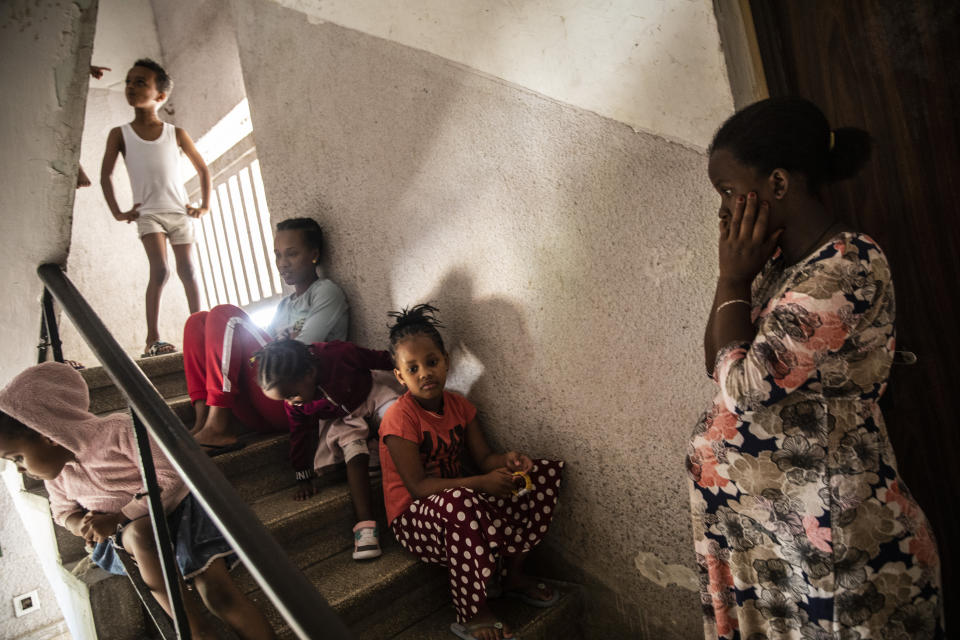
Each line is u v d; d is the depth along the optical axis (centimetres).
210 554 169
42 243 208
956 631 147
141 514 169
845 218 150
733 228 111
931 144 137
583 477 197
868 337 103
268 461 239
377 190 245
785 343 99
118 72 418
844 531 102
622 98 168
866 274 101
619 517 190
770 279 119
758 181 108
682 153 160
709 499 120
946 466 144
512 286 206
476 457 217
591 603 202
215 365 231
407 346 203
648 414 178
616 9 164
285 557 98
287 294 303
